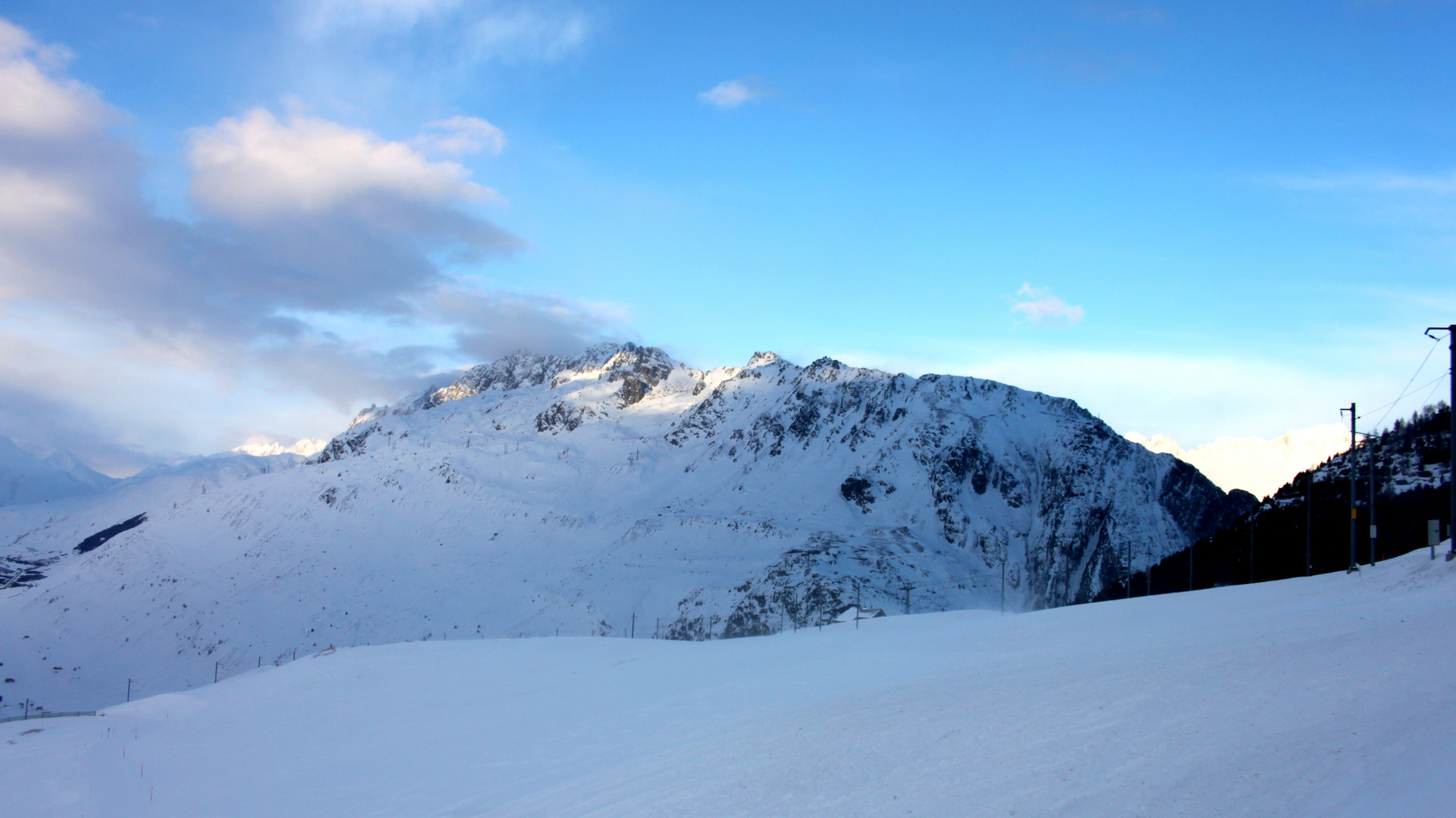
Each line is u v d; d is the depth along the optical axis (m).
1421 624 25.36
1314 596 43.53
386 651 75.38
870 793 18.38
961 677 32.72
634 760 28.27
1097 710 21.52
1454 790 11.77
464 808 26.77
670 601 171.50
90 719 61.19
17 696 170.62
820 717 28.50
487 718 45.81
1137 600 59.66
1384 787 12.70
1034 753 18.72
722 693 41.03
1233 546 102.75
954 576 179.75
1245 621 37.19
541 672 61.22
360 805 30.78
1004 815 15.28
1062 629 47.59
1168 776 15.50
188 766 44.53
